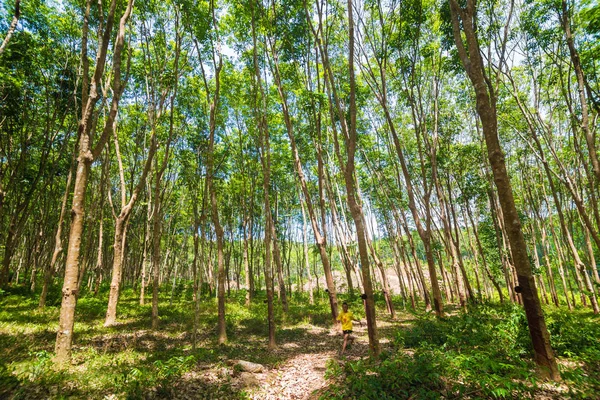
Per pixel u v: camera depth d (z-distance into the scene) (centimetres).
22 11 1255
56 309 1252
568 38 1073
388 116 1391
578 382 445
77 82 1352
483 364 482
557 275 3111
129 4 857
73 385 558
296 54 1313
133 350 819
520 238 584
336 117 1706
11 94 1292
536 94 1505
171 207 2534
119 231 1211
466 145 1758
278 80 1331
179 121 1553
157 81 1388
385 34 1437
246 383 629
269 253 1030
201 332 1123
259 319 1408
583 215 1253
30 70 1360
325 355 874
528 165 2180
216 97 1081
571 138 1862
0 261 2253
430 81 1734
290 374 710
